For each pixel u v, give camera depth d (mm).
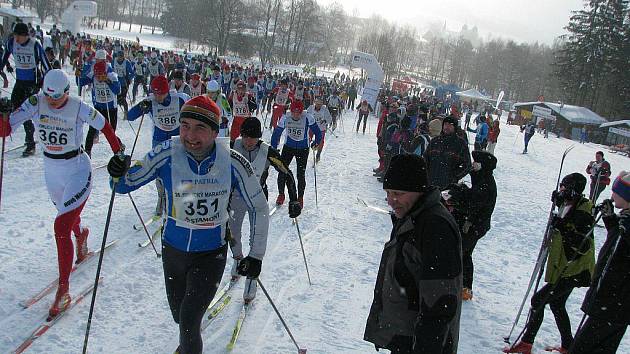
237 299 4727
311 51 83500
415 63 149000
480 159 5020
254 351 3873
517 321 4617
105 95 9289
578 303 5832
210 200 3027
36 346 3525
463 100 57531
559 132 42062
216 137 3133
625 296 3336
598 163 12789
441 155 6918
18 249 5039
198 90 12758
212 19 66688
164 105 6688
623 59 56031
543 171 19281
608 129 43844
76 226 4727
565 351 4352
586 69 58656
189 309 2941
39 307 4031
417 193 2324
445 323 2143
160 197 6406
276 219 7469
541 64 97562
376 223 8086
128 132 12328
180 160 2982
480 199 5016
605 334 3424
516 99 92062
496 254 7535
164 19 86188
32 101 4047
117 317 4086
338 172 12180
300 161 8078
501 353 4344
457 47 112438
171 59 26125
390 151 11414
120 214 6480
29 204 6359
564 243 4172
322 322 4488
